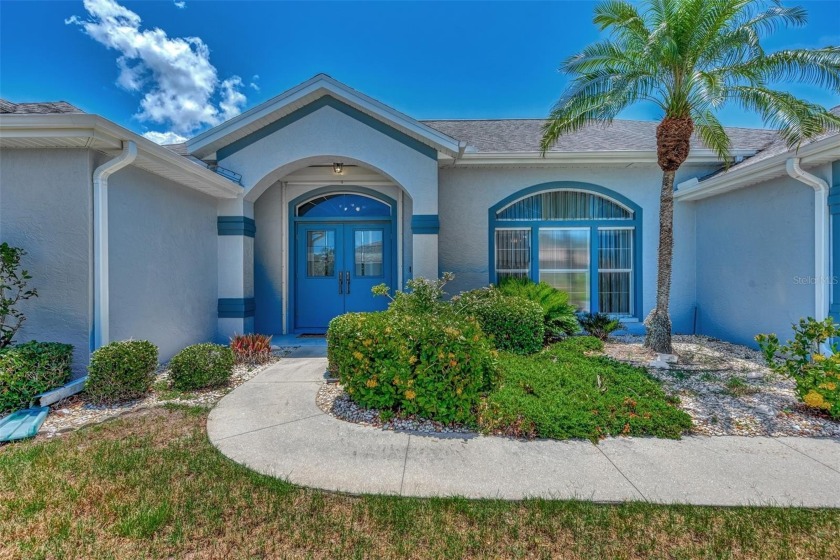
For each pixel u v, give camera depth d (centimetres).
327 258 991
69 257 536
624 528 262
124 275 588
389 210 990
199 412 458
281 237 963
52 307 537
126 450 363
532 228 968
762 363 665
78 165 534
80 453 356
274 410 469
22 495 291
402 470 335
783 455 360
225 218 833
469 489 307
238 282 837
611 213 975
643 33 654
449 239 952
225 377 557
